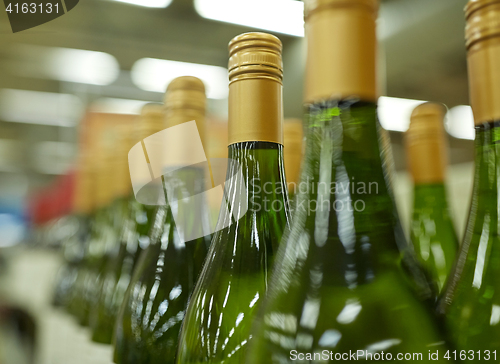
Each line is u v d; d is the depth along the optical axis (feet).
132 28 2.72
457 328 1.01
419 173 1.74
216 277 1.38
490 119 0.87
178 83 1.54
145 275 1.87
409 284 1.01
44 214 4.61
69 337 3.33
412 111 1.77
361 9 0.85
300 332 0.96
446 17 2.67
